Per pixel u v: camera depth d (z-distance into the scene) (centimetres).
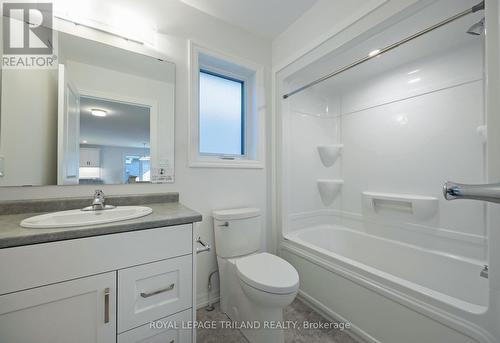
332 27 144
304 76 200
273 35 193
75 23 123
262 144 194
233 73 194
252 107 198
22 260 69
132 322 87
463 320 86
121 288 85
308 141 221
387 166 190
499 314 79
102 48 130
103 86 130
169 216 100
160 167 145
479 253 136
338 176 233
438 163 158
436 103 159
